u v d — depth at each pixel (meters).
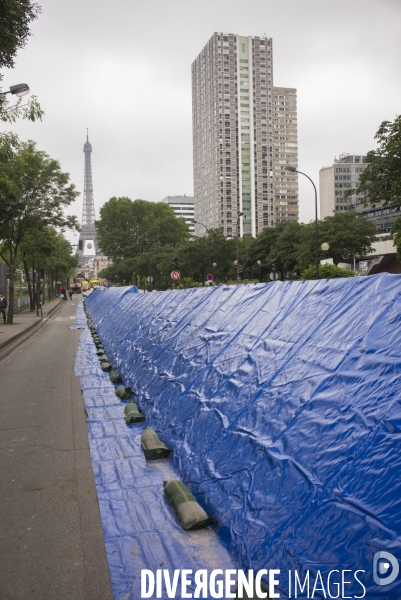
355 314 4.75
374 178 24.23
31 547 3.95
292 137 164.00
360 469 3.31
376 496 3.07
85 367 13.08
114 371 11.52
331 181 143.12
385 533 2.80
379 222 109.75
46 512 4.56
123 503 4.69
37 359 14.98
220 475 4.66
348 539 2.98
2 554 3.86
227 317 7.68
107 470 5.56
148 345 11.04
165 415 7.02
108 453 6.16
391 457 3.18
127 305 19.56
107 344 16.59
